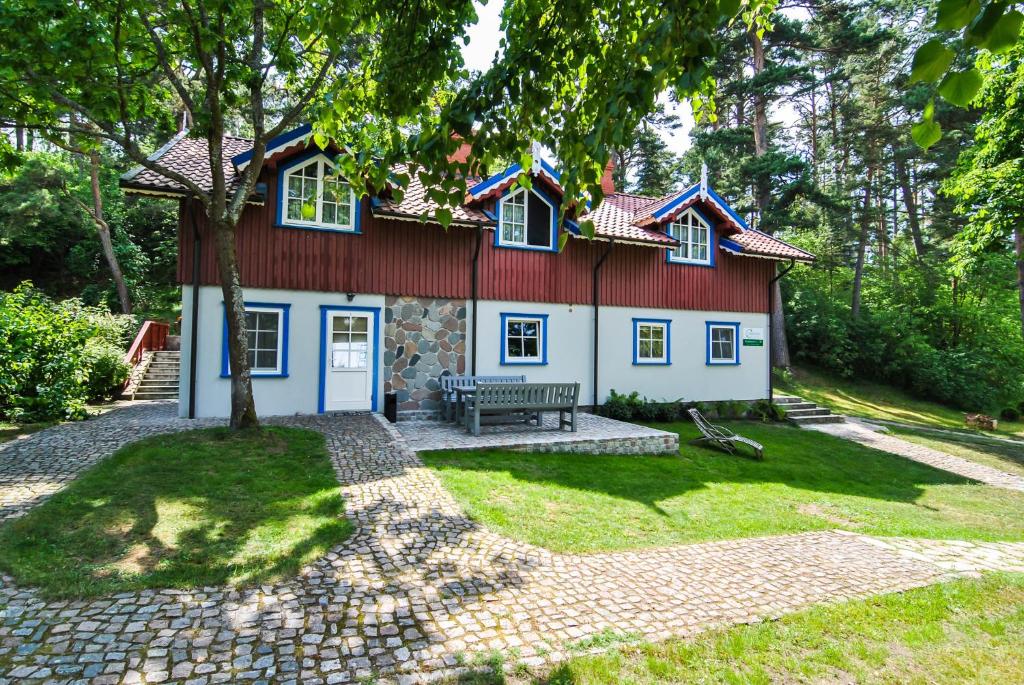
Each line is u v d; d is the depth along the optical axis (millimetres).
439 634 3656
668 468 9766
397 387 12648
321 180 12000
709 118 4098
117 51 7586
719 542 5957
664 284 16047
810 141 36719
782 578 4848
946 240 30031
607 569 4953
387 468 7562
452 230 13344
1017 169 13766
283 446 8250
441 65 3516
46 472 6680
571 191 2967
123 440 8398
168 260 27906
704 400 16531
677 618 4004
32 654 3207
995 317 26828
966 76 1628
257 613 3811
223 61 8195
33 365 10234
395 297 12703
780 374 24141
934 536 6859
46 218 23156
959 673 3396
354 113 4375
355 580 4383
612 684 3180
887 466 12078
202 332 10945
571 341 14734
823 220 29625
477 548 5207
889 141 27391
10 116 8172
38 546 4656
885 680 3305
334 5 3631
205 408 10938
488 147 3072
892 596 4449
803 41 24438
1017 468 12398
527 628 3785
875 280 30828
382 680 3129
